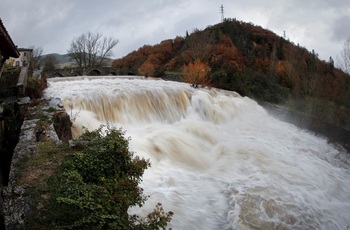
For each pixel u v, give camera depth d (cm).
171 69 4406
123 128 1598
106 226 556
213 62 3644
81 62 6662
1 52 1350
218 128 1967
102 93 1809
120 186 678
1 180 985
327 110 2553
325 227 991
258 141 1788
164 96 2017
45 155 861
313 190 1233
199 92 2270
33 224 577
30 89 1609
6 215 621
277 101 3056
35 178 741
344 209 1138
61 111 1292
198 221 893
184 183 1116
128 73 4216
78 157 754
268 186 1172
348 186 1374
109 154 771
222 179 1195
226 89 2958
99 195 612
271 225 930
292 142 1922
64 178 681
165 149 1376
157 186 1060
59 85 2128
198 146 1523
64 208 563
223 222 905
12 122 1280
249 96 2931
